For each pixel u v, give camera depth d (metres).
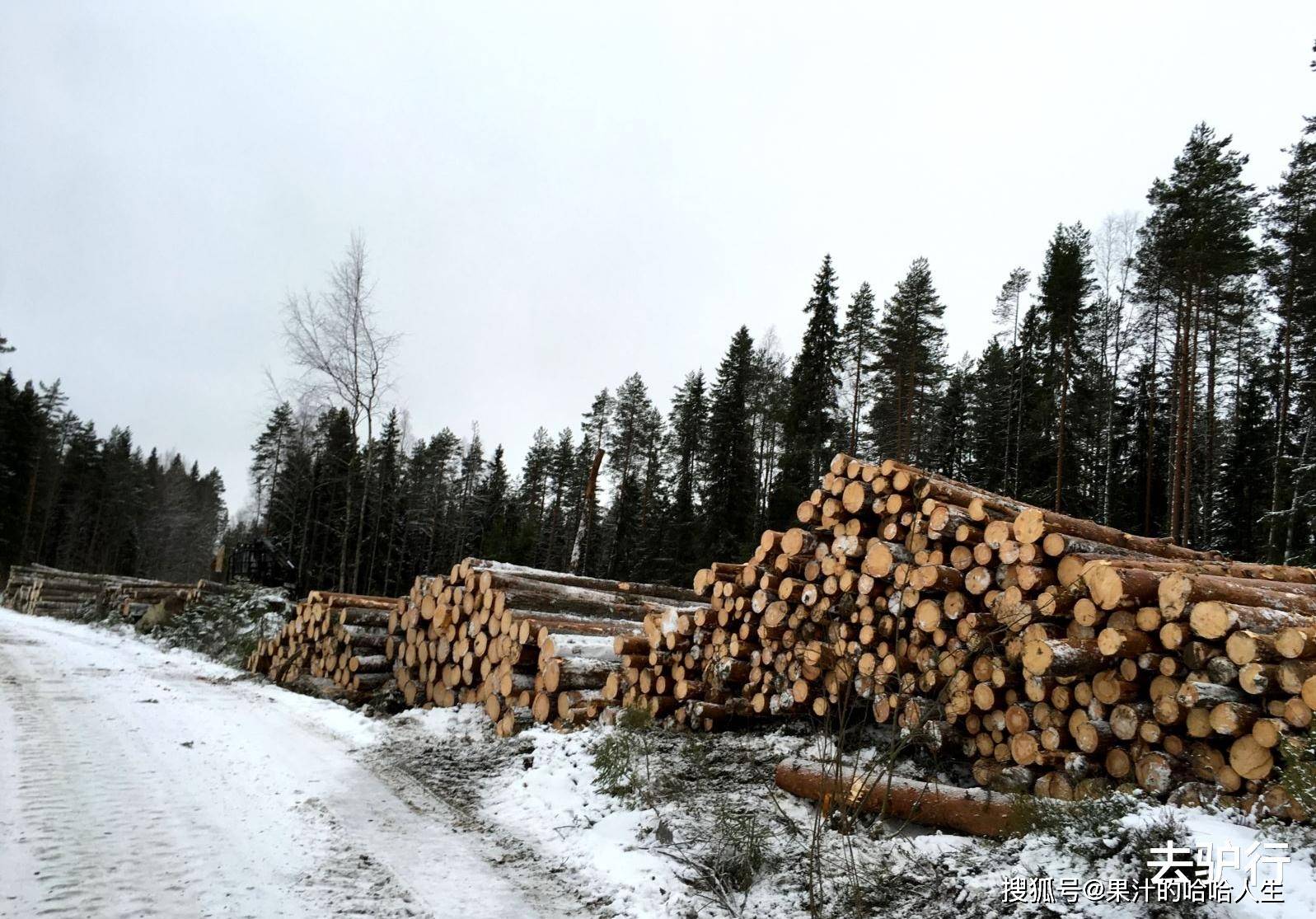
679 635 8.77
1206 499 28.42
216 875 4.68
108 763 6.99
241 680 13.51
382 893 4.68
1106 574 5.55
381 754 8.38
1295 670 4.64
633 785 6.63
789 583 7.89
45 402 60.56
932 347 32.25
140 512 69.00
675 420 42.97
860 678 7.08
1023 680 5.96
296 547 40.22
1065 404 28.31
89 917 3.97
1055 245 30.05
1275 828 4.33
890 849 5.22
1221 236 23.02
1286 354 23.66
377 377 24.94
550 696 9.16
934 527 6.96
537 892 4.89
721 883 4.95
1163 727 5.19
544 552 49.62
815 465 32.12
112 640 19.56
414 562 47.75
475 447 57.19
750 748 7.57
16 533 50.28
